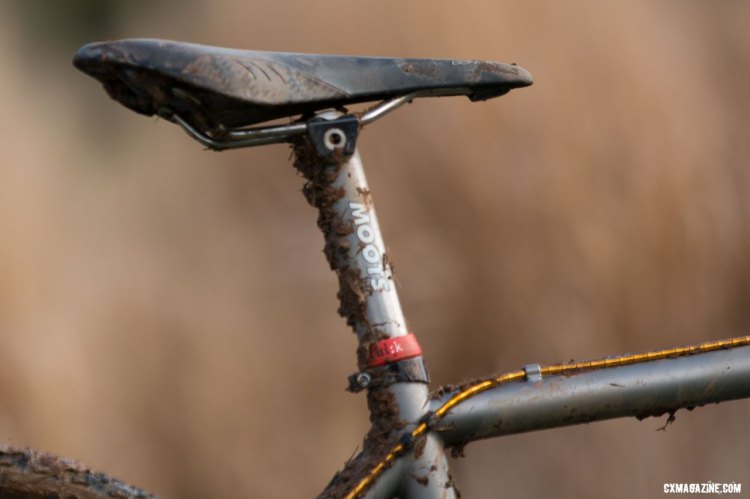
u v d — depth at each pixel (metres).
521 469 7.82
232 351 8.69
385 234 8.68
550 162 8.71
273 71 3.29
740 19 9.59
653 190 8.68
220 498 8.46
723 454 7.70
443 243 8.64
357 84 3.38
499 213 8.64
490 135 8.82
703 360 3.56
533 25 9.43
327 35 10.13
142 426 8.62
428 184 8.77
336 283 8.88
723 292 8.65
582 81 9.08
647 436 7.74
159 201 9.92
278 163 9.58
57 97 11.93
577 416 3.50
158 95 3.23
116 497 3.44
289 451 8.43
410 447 3.37
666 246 8.59
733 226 8.70
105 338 8.88
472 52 9.60
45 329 8.78
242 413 8.55
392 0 10.00
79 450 8.52
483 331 8.52
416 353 3.43
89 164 10.64
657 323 8.52
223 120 3.31
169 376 8.71
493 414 3.45
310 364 8.61
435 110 8.90
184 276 9.13
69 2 14.62
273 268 9.03
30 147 10.22
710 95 9.20
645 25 9.44
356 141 3.41
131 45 3.18
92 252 9.51
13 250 9.09
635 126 8.88
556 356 8.45
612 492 7.70
